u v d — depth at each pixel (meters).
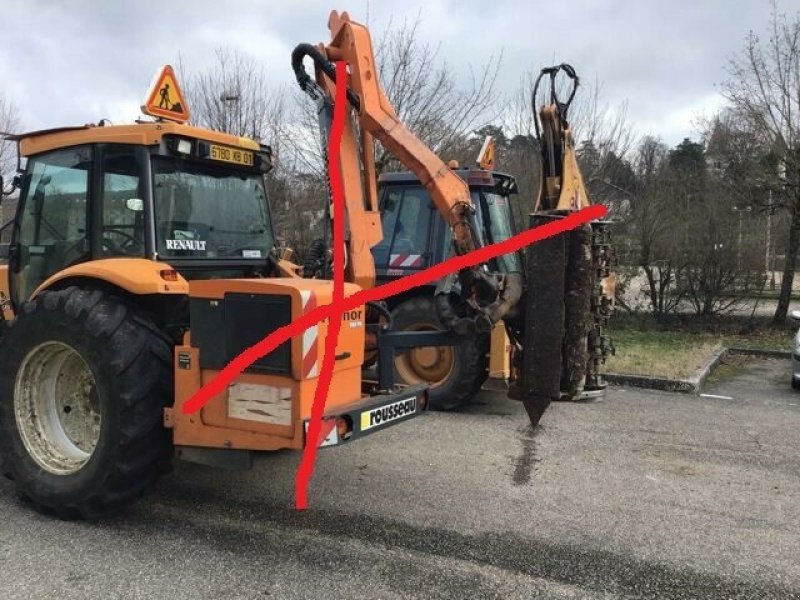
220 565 3.25
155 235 3.90
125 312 3.69
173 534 3.59
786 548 3.50
